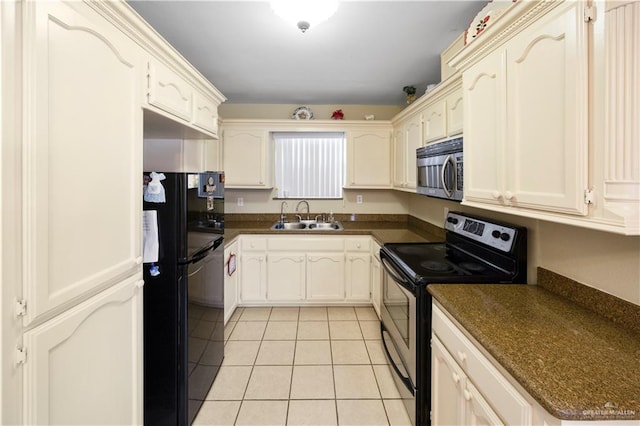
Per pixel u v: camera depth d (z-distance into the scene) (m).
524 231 1.67
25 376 0.75
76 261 0.92
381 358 2.50
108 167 1.08
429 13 1.90
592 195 0.92
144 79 1.34
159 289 1.70
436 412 1.53
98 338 1.05
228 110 3.97
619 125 0.85
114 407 1.14
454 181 1.94
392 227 3.72
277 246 3.43
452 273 1.73
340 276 3.45
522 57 1.19
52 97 0.82
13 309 0.72
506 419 0.93
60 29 0.85
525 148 1.18
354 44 2.31
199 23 2.02
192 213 1.79
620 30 0.84
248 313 3.35
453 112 2.12
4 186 0.69
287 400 2.02
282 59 2.58
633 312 1.12
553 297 1.44
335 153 4.02
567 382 0.82
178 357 1.72
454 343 1.31
